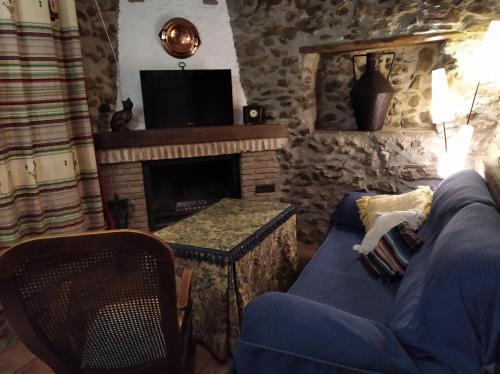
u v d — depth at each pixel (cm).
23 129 221
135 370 122
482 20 240
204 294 179
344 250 225
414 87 291
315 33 299
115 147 292
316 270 198
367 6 274
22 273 93
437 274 108
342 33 288
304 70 312
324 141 316
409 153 282
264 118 335
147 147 301
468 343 100
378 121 291
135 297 105
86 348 113
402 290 144
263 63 325
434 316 105
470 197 157
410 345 110
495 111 246
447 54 258
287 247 242
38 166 236
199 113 320
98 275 99
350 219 259
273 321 112
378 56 295
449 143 257
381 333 112
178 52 322
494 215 131
